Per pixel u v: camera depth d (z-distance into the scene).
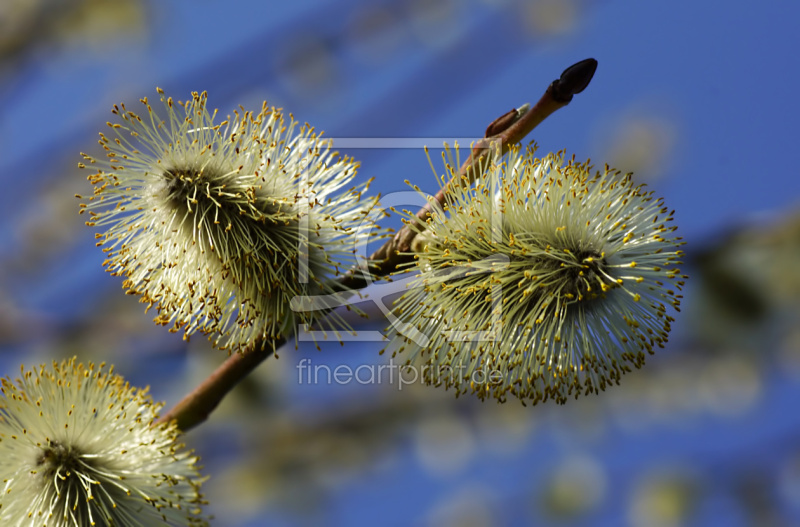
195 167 0.23
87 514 0.23
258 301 0.23
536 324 0.23
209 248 0.23
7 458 0.23
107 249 0.23
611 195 0.24
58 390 0.23
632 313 0.23
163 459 0.23
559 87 0.23
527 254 0.23
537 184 0.24
